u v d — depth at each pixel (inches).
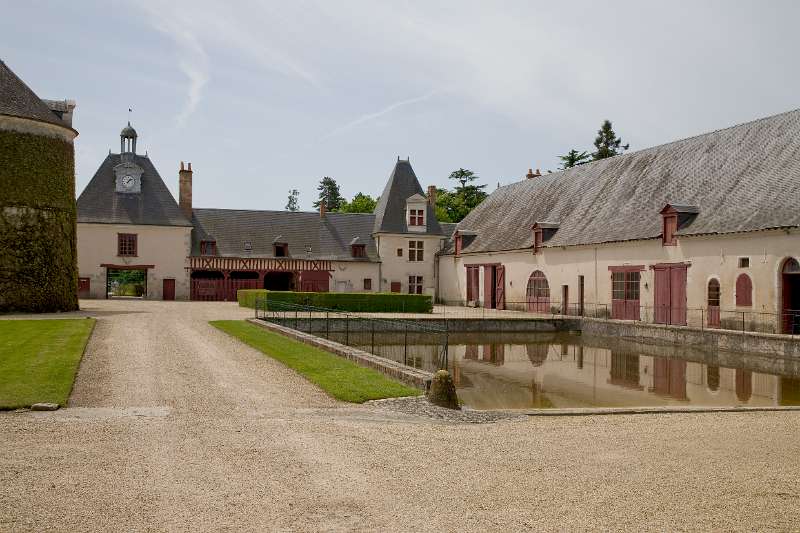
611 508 233.9
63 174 1156.5
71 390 418.3
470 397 534.3
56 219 1131.9
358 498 237.3
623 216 1211.2
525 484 257.6
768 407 441.1
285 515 219.9
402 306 1364.4
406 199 1839.3
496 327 1127.6
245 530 207.0
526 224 1518.2
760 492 255.0
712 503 241.6
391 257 1807.3
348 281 1785.2
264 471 264.7
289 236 1792.6
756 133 1079.6
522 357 816.9
